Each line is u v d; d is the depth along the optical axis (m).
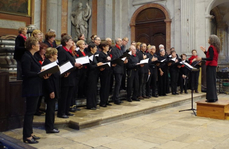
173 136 3.77
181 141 3.52
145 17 11.66
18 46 4.61
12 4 8.61
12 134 3.79
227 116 4.96
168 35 10.84
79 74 5.11
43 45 3.87
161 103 6.21
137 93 6.60
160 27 11.26
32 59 3.34
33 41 3.32
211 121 4.80
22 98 4.18
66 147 3.24
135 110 5.26
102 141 3.51
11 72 5.59
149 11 11.55
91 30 11.22
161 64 7.50
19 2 8.80
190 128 4.25
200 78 9.28
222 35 12.20
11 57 5.66
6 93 3.96
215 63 5.19
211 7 10.03
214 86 5.25
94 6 11.14
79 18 11.04
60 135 3.79
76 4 11.33
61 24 10.19
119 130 4.12
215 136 3.77
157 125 4.47
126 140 3.56
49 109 3.84
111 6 11.18
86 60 4.66
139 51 6.72
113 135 3.82
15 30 8.70
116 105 5.82
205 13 9.88
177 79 8.13
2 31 8.36
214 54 5.12
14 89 4.08
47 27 9.49
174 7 10.70
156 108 5.89
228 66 11.85
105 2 10.87
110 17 11.13
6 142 2.01
